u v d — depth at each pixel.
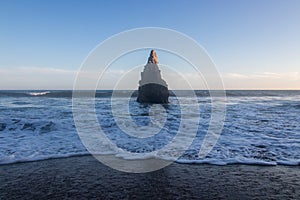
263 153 7.48
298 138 9.55
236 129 11.45
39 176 5.54
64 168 6.12
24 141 8.88
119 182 5.23
